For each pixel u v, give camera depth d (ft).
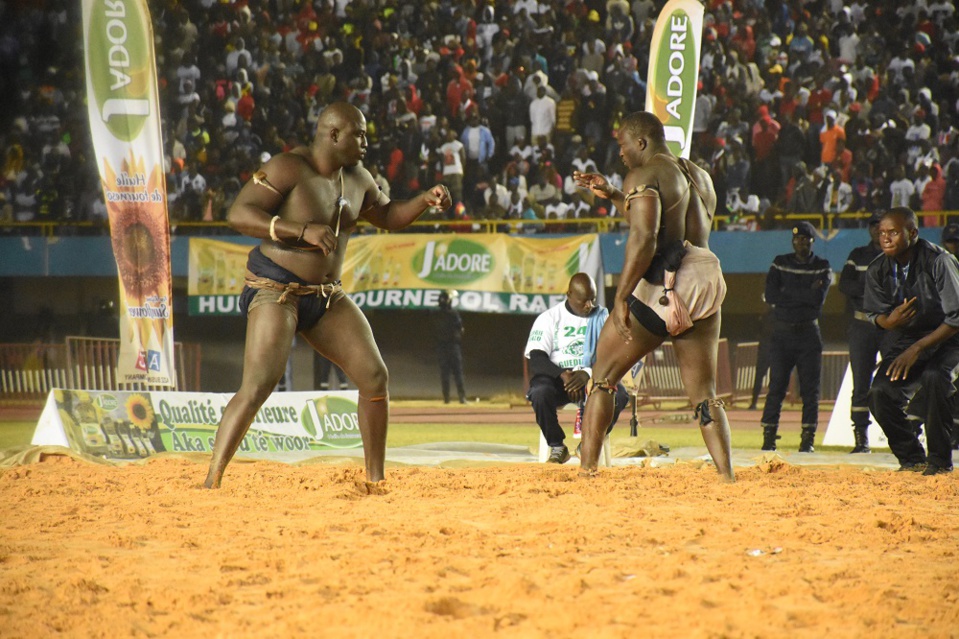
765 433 110.93
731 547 39.86
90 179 241.14
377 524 44.06
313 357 196.65
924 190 211.61
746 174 223.10
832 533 42.75
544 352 90.74
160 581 33.68
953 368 72.69
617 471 67.62
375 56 267.80
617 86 246.88
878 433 111.75
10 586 32.86
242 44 261.24
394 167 237.45
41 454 81.41
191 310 181.78
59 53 269.23
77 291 223.10
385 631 27.09
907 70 248.52
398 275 184.14
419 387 216.33
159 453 92.22
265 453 102.99
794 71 252.01
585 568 35.14
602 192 60.08
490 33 270.67
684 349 61.93
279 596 31.78
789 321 108.99
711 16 260.01
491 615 28.76
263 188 57.36
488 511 48.73
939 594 31.86
